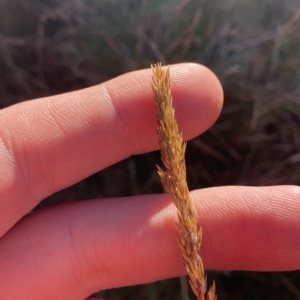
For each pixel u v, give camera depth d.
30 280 0.07
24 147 0.07
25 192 0.07
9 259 0.07
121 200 0.07
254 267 0.07
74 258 0.07
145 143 0.07
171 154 0.06
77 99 0.07
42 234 0.07
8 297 0.07
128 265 0.07
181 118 0.07
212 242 0.07
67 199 0.10
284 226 0.07
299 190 0.07
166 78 0.06
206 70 0.07
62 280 0.07
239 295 0.10
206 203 0.07
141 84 0.07
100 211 0.07
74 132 0.07
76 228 0.07
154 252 0.07
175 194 0.06
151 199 0.07
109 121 0.07
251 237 0.07
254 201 0.07
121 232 0.07
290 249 0.07
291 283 0.10
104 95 0.07
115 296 0.10
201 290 0.06
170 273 0.07
